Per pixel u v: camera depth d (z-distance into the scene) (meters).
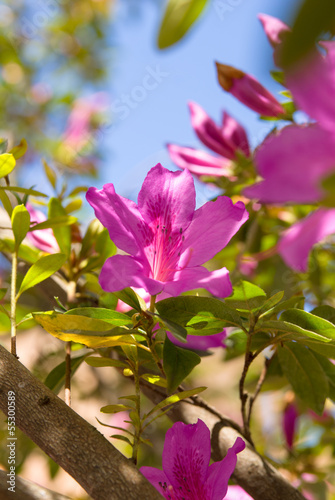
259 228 0.69
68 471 0.34
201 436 0.39
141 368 0.45
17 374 0.36
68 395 0.42
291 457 0.66
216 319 0.39
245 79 0.54
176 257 0.37
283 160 0.26
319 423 0.73
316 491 0.64
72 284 0.49
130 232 0.37
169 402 0.38
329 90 0.27
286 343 0.45
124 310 0.43
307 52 0.20
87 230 0.50
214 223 0.37
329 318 0.44
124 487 0.34
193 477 0.39
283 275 0.68
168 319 0.38
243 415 0.43
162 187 0.38
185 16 0.30
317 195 0.26
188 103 0.65
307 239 0.28
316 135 0.26
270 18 0.46
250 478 0.42
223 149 0.63
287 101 0.54
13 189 0.44
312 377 0.45
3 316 0.51
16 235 0.42
